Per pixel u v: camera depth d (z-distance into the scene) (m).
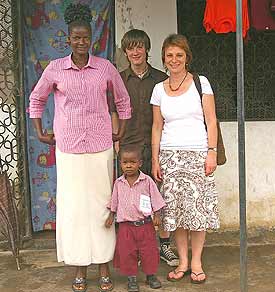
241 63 3.18
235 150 4.94
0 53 4.58
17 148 4.69
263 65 4.93
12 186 4.67
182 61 3.74
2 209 4.32
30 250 4.71
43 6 4.73
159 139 3.96
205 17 4.32
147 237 3.79
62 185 3.69
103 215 3.75
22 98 4.64
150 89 4.09
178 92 3.81
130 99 4.08
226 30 4.30
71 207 3.68
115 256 3.85
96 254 3.75
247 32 4.56
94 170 3.68
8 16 4.56
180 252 4.05
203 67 4.89
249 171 4.97
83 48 3.51
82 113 3.59
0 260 4.50
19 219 4.43
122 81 3.82
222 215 4.98
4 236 4.43
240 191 3.25
